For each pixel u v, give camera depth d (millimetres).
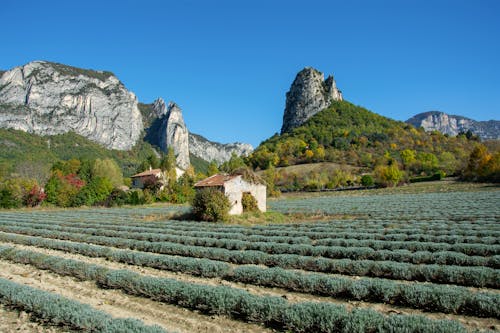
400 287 11820
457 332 8273
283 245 20469
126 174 154375
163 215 43312
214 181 41625
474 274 13312
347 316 9281
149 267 18172
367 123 172750
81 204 64438
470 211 39062
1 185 63844
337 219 40031
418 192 75625
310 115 192125
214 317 11180
